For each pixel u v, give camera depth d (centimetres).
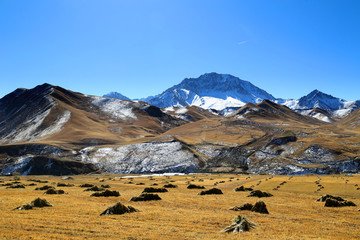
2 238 2147
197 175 15150
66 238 2241
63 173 17150
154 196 5156
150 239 2334
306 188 7838
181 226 2900
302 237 2575
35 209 3512
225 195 6319
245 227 2755
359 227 3144
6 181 11394
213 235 2538
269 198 5788
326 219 3588
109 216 3238
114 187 9062
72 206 3944
